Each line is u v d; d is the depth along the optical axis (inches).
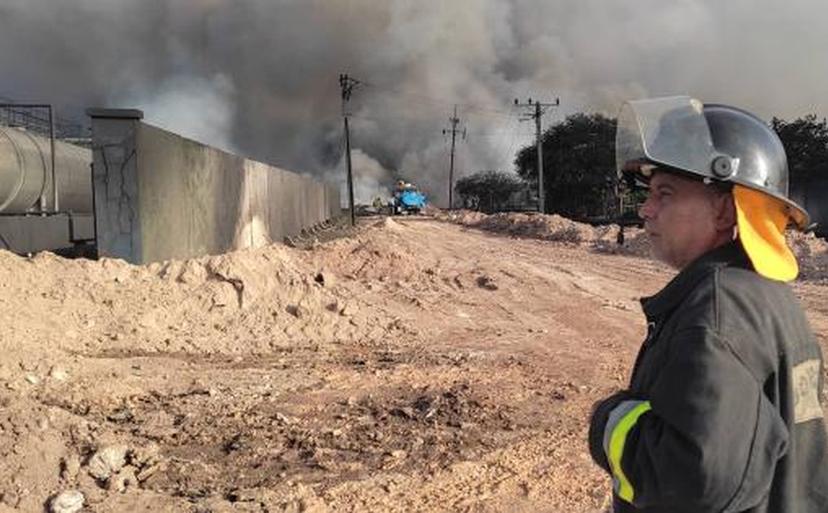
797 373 60.2
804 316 64.1
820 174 1309.1
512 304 496.7
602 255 896.3
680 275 63.2
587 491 194.1
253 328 373.7
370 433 232.7
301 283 419.5
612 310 494.6
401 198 2819.9
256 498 177.8
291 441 223.0
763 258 60.7
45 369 267.9
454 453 218.4
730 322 56.9
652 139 64.5
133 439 215.0
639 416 57.9
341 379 300.4
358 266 546.6
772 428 54.6
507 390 289.7
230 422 237.9
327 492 186.1
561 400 279.3
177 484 184.9
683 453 53.1
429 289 514.6
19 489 169.2
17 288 342.6
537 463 212.5
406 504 182.5
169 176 517.7
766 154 62.5
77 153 825.5
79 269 372.8
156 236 490.0
